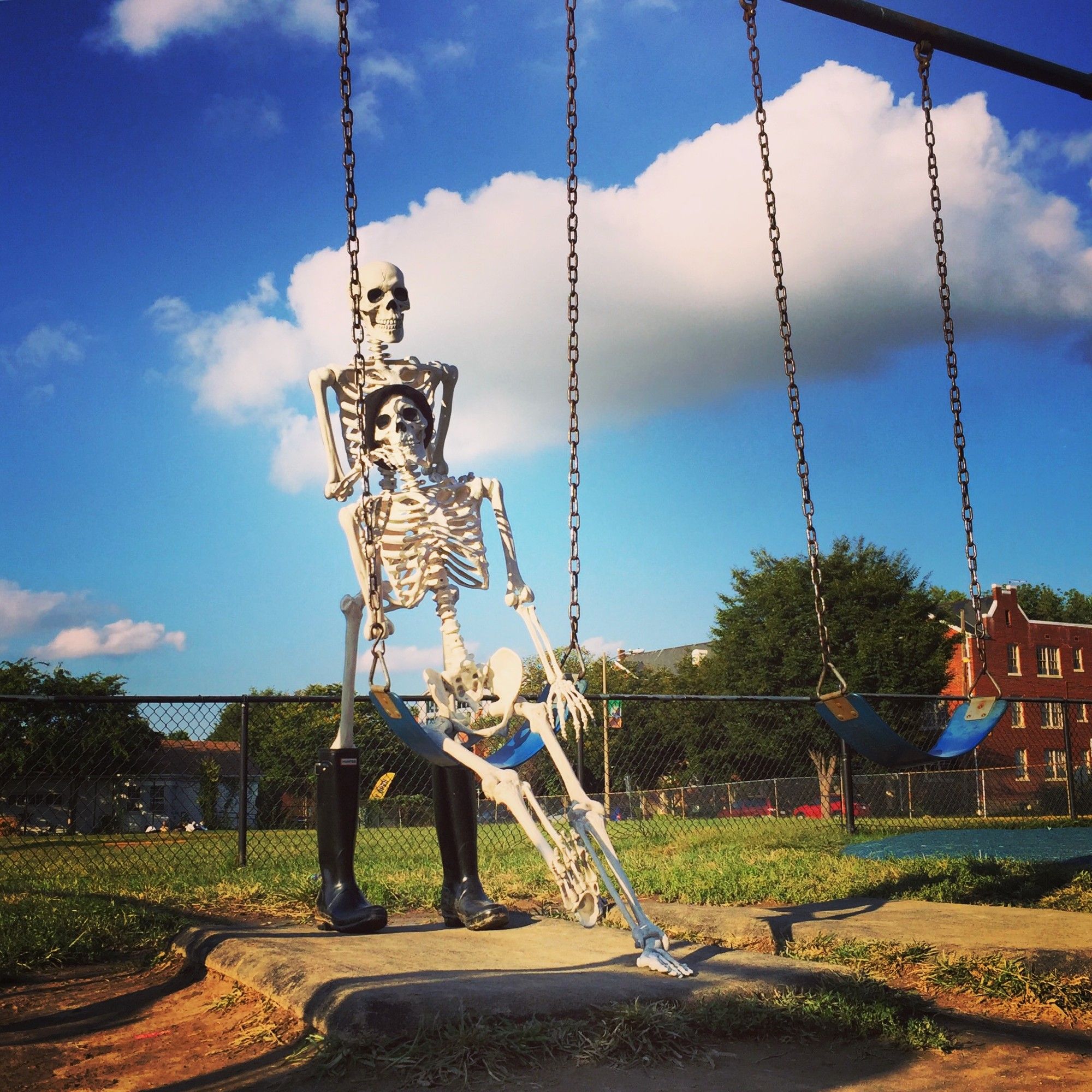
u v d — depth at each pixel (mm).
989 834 13180
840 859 9125
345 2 4793
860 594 36062
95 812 11461
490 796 4707
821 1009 3924
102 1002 4500
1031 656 45000
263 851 10070
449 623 5465
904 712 30422
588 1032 3658
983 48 6711
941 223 6242
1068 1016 4293
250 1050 3711
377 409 5660
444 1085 3262
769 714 33375
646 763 32156
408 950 4664
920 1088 3324
